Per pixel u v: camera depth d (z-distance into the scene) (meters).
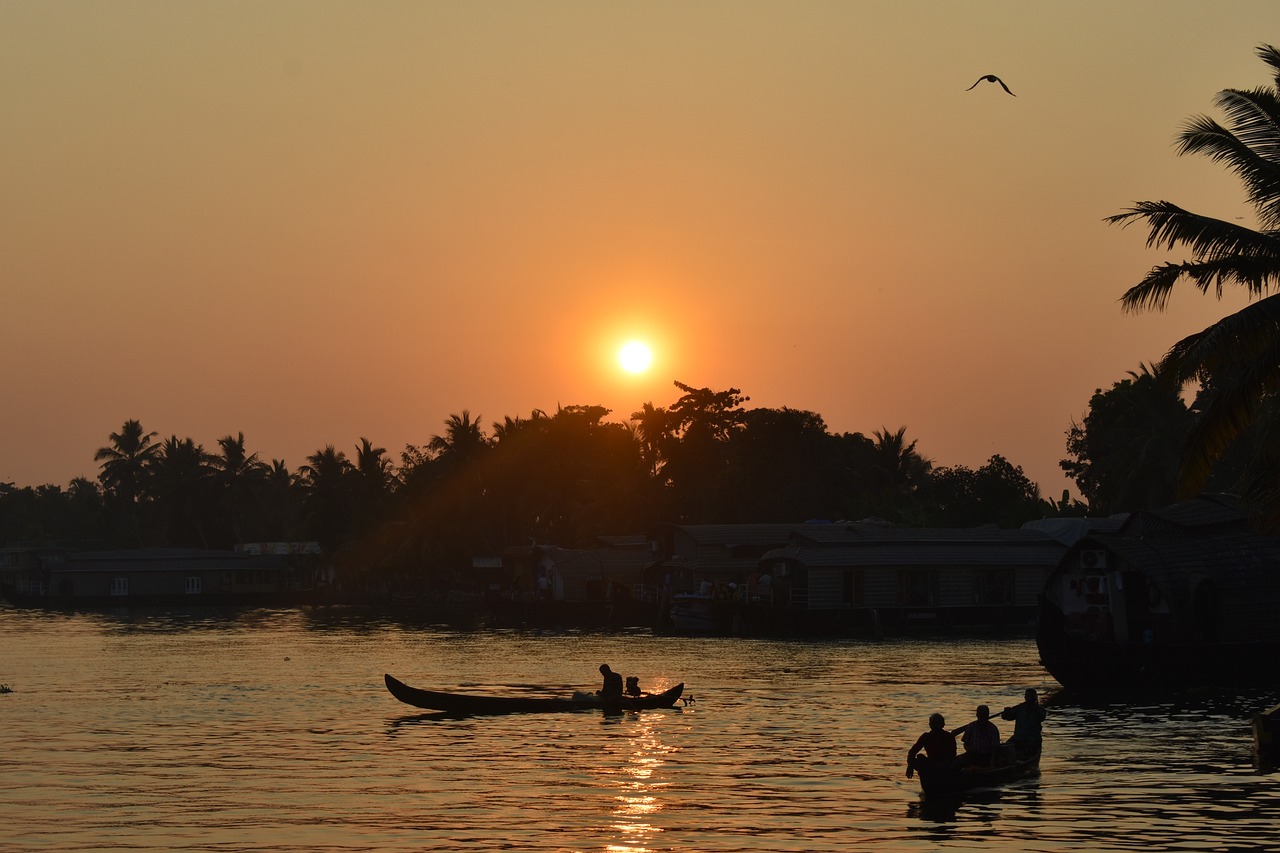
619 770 31.61
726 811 26.66
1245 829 24.64
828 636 79.75
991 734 29.39
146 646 75.75
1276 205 37.06
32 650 72.69
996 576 83.62
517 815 26.41
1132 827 24.86
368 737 37.47
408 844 23.97
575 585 102.38
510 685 52.91
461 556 127.38
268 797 28.36
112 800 28.08
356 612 119.62
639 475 134.50
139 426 186.25
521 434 132.62
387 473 146.25
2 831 25.08
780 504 119.69
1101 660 46.78
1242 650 47.16
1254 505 41.25
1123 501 92.31
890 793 28.47
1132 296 38.09
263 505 172.50
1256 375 34.78
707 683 52.28
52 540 185.00
